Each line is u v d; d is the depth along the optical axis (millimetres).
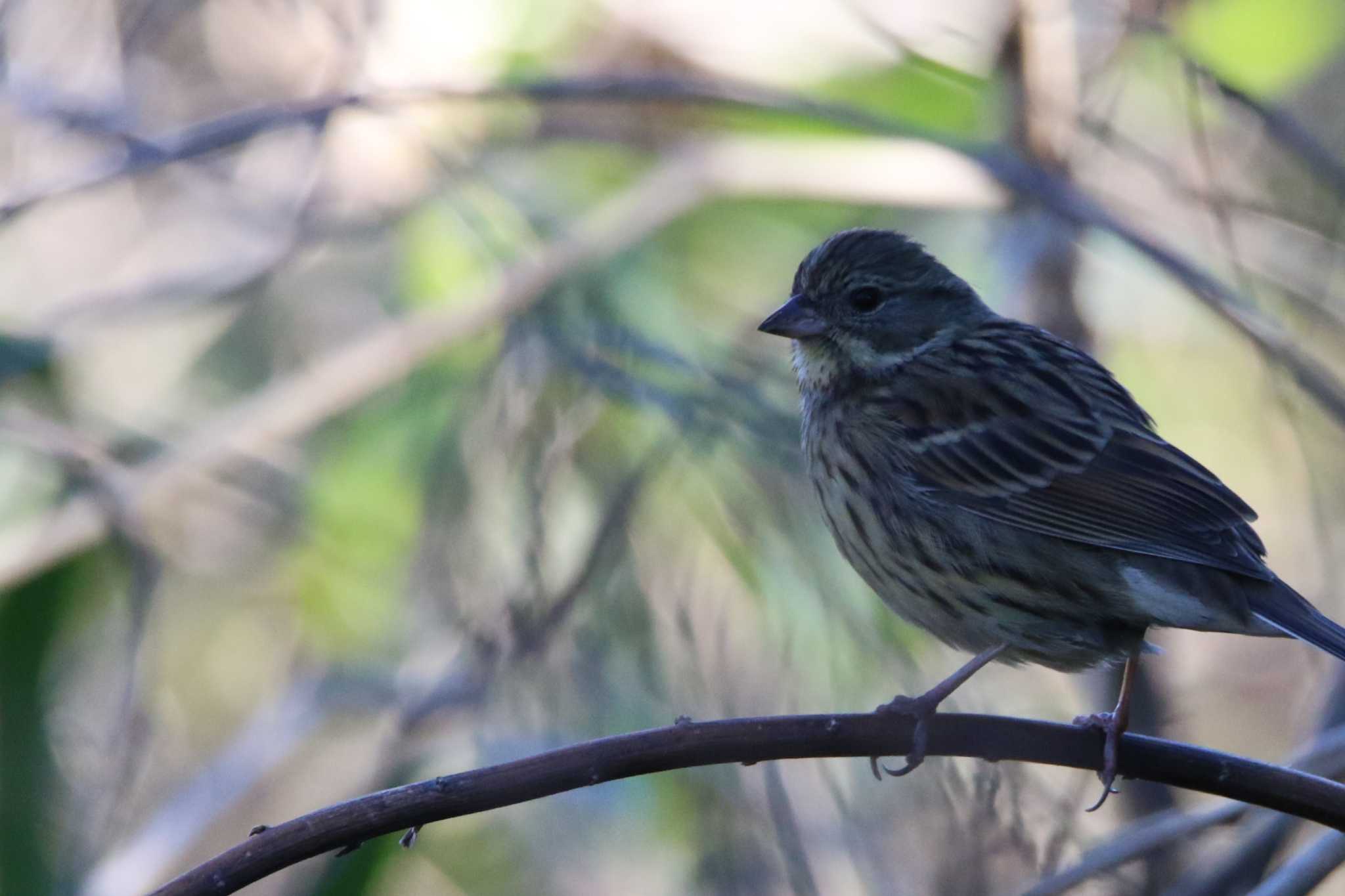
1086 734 7043
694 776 9484
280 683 11914
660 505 10195
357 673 11195
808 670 9812
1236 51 11805
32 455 11781
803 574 9844
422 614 10648
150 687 11180
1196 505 8086
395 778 9953
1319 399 9617
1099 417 8445
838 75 11945
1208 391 12711
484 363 10844
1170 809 10938
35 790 10445
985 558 8266
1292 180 11469
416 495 11258
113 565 11094
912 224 12492
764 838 9352
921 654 10336
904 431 8500
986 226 12398
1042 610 8211
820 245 9016
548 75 10844
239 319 12742
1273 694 12219
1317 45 11734
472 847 11359
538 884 11281
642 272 11250
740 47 12086
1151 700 11133
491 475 10070
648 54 12422
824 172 11703
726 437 9789
